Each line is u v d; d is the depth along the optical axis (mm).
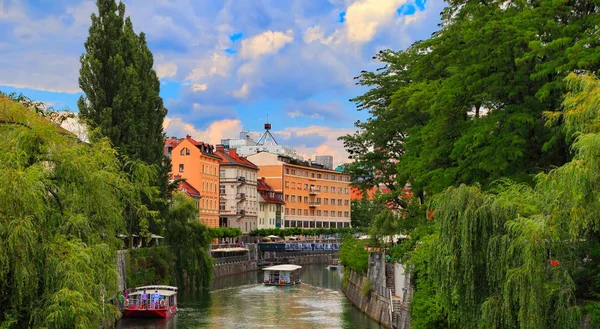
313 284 83938
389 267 48125
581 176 16797
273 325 47625
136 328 46156
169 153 123500
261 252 121250
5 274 20594
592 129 17500
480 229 21109
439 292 23000
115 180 29203
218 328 46344
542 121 28719
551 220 18484
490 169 28531
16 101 26094
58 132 25703
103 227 27375
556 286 18734
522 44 29594
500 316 19953
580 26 28406
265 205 141875
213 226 121625
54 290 21609
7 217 20703
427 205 35156
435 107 32188
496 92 30266
